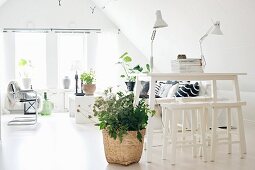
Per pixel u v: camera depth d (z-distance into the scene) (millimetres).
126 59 7508
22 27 7727
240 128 3471
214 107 3303
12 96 5832
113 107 3160
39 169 2988
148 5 5605
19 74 7758
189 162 3236
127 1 6156
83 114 5910
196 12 4730
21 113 7555
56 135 4672
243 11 3941
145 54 8172
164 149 3359
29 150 3729
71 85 8047
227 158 3379
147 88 6062
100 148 3830
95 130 5117
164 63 7621
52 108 7645
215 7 4285
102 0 7207
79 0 7969
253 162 3215
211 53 5520
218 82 5906
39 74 7910
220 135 4539
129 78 7016
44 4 7816
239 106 3455
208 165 3121
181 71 3588
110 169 2990
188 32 5465
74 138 4438
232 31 4492
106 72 8172
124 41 8234
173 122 3176
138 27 6938
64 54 8008
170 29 5840
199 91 5258
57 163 3184
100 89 8133
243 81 5379
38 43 7871
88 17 8047
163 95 5738
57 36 7945
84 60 8109
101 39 8133
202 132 3291
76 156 3455
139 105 3232
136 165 3123
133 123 3100
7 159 3334
